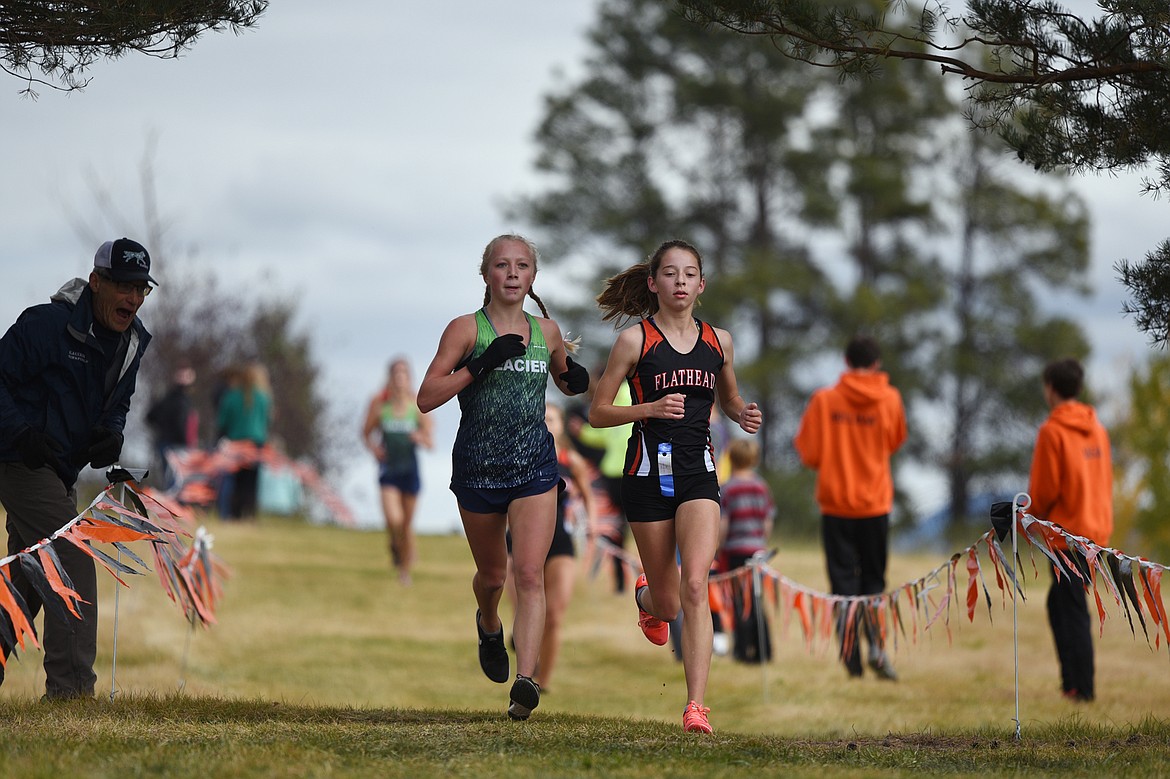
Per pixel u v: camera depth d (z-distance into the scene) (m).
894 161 140.88
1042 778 19.48
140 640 41.97
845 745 23.38
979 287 144.62
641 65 137.88
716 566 44.00
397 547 59.44
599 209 138.00
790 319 139.00
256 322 139.38
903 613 50.38
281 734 21.66
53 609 22.23
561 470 38.25
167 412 75.88
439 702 36.50
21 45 26.55
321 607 52.81
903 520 137.62
